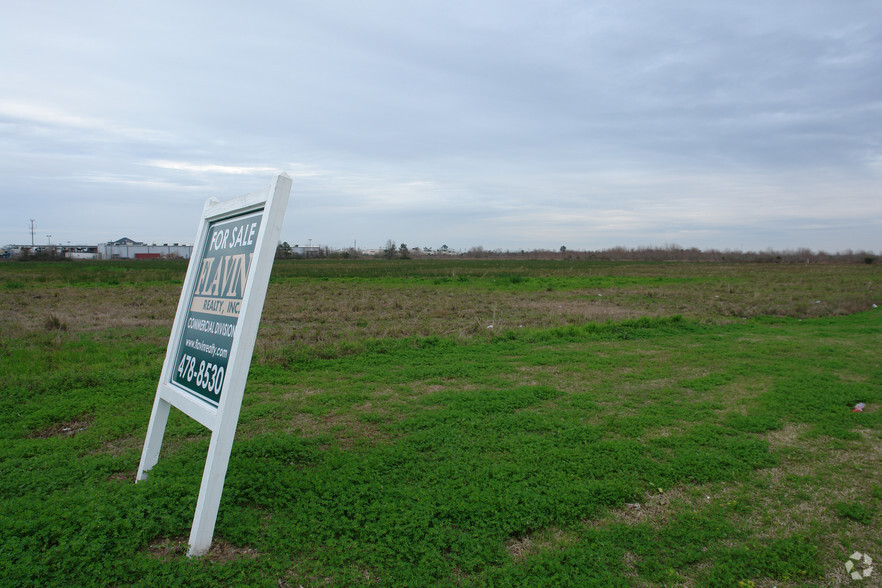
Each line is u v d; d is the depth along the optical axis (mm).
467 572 3203
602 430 5684
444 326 13195
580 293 23438
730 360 9641
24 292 21203
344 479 4227
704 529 3744
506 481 4332
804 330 13695
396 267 49000
